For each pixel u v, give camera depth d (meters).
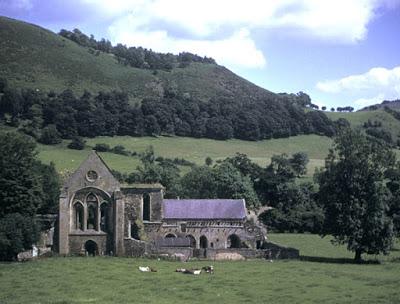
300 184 191.00
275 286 75.69
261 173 189.00
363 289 73.19
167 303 64.12
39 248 111.50
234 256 109.12
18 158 112.50
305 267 95.88
